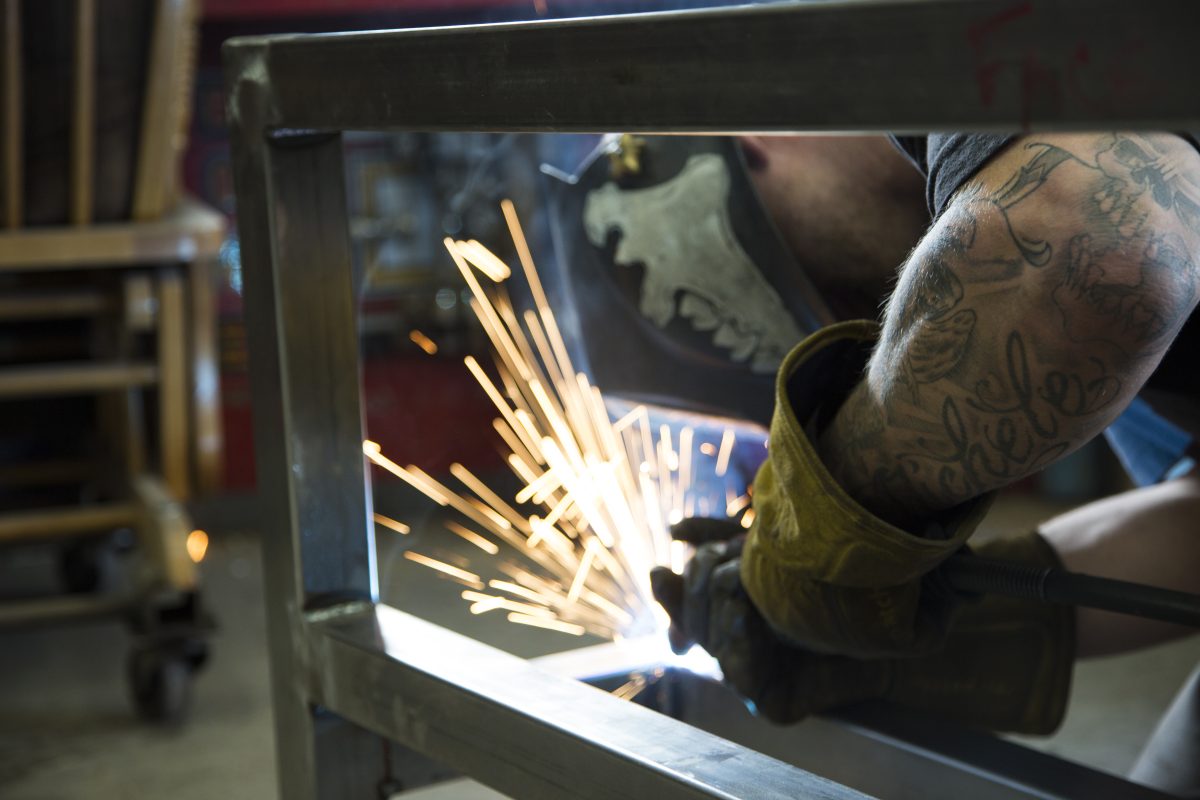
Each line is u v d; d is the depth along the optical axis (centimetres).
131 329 284
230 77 79
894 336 66
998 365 62
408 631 80
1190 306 61
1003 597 99
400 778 86
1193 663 304
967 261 62
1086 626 110
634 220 103
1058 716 101
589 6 132
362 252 442
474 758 69
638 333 108
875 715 91
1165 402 95
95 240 263
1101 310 59
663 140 101
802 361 72
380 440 451
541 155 159
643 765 60
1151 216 59
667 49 50
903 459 68
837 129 45
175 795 242
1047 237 60
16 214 260
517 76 57
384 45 65
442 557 393
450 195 436
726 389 109
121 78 255
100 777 251
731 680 87
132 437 303
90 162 258
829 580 73
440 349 450
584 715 65
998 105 41
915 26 42
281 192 79
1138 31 38
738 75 48
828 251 102
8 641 337
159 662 270
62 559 339
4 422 338
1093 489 450
